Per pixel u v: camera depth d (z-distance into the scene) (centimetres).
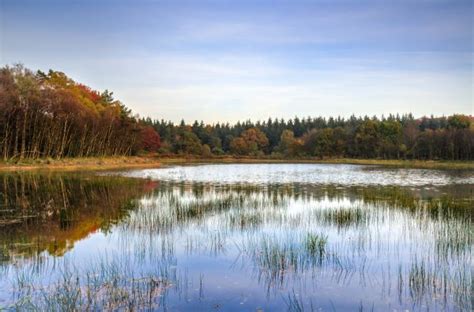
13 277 945
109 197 2366
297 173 4809
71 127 6300
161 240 1310
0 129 5141
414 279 922
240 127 15200
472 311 760
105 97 9375
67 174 4225
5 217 1717
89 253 1157
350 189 2850
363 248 1207
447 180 3641
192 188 2916
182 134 11556
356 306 789
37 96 5528
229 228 1488
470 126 9312
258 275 965
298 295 845
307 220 1636
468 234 1374
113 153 7831
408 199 2273
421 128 12694
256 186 3094
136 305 787
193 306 786
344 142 10462
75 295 826
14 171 4416
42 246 1234
